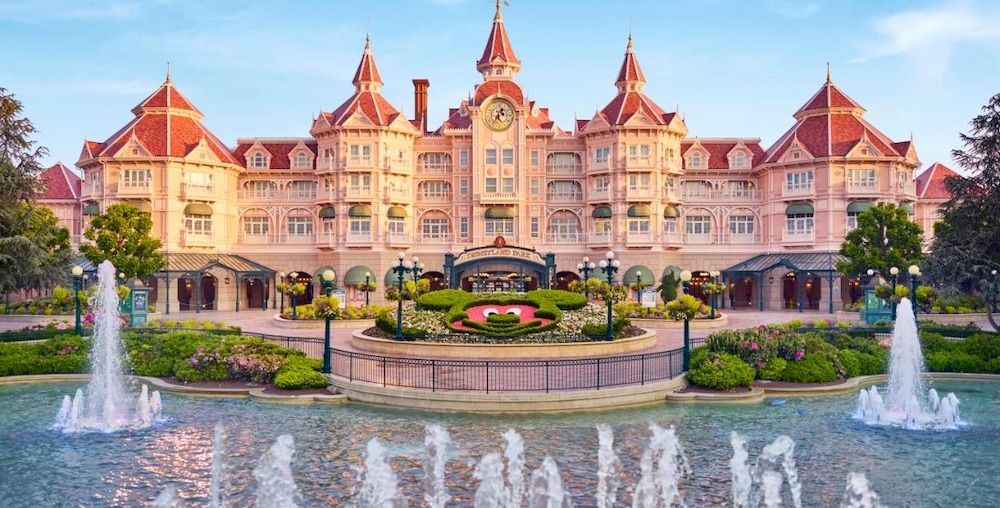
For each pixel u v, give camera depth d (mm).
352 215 73875
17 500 16641
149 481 17922
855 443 21328
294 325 48094
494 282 69875
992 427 23203
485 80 78688
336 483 17594
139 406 24922
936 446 21031
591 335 35500
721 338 31062
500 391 25203
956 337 38219
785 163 72812
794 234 72375
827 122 72938
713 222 77875
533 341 33938
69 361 32500
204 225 73000
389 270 74562
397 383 26703
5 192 40438
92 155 72125
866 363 32375
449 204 77312
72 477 18219
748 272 71125
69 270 48781
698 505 16281
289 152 78875
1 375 31359
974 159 42312
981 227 41688
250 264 74625
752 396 27016
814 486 17625
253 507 16156
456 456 19609
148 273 56156
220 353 30047
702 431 22469
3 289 41906
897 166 71438
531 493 16516
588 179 76250
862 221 58875
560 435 21750
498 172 75688
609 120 75250
